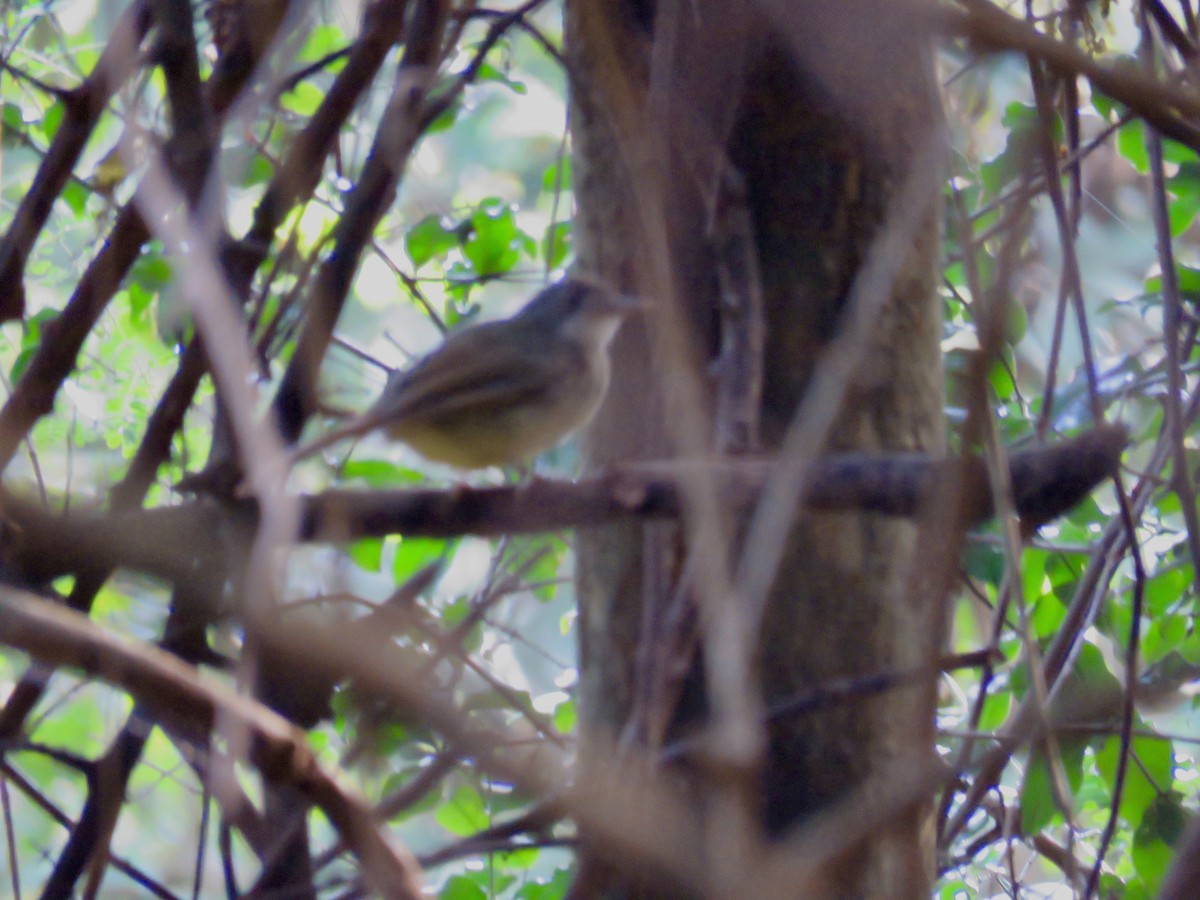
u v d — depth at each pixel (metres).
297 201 7.12
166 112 7.41
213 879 11.10
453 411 7.81
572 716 8.68
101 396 8.19
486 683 7.26
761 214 6.28
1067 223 5.77
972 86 8.33
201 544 5.35
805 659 6.00
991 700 8.61
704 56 6.12
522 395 7.70
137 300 8.44
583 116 6.91
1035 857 8.68
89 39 9.45
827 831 5.04
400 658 5.13
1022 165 4.68
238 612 5.01
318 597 5.08
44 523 5.28
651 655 4.39
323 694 5.77
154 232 5.46
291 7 6.86
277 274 6.83
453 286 9.47
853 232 6.22
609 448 6.83
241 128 7.90
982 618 8.95
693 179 5.98
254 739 3.49
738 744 3.51
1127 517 6.20
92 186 7.75
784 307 6.18
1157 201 6.05
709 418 5.50
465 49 9.99
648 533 5.00
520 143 13.95
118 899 8.66
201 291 4.73
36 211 6.36
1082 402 9.05
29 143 7.90
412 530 5.57
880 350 6.20
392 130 6.09
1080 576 8.55
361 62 6.26
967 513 3.77
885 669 6.00
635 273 6.64
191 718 3.76
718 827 3.66
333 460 9.14
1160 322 10.27
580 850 4.98
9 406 6.07
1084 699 7.91
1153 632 8.68
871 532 6.11
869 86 6.27
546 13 11.71
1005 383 8.94
